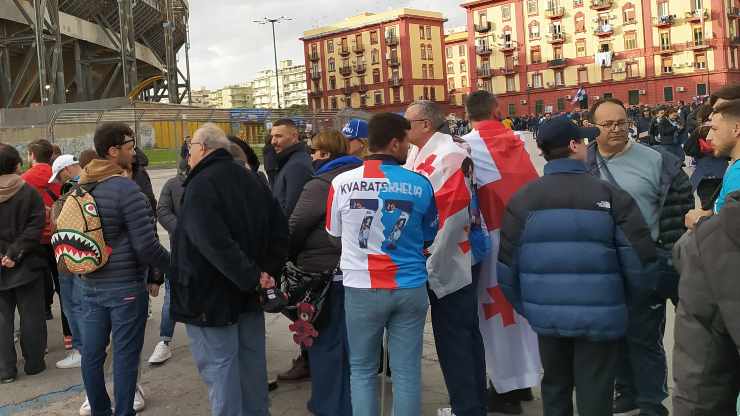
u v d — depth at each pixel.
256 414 3.52
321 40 99.94
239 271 3.10
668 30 66.75
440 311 3.63
